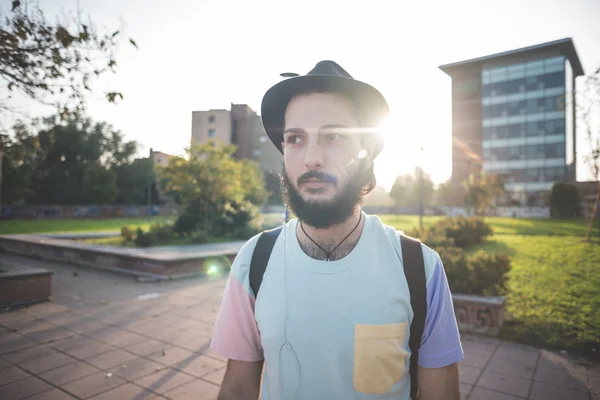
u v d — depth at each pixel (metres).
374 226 1.20
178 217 19.39
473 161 57.97
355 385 1.02
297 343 1.05
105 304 7.09
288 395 1.06
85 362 4.46
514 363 4.44
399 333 1.05
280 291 1.11
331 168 1.07
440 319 1.09
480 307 5.43
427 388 1.10
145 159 51.81
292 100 1.15
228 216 19.45
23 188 41.34
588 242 17.42
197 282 9.20
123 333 5.48
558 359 4.55
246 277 1.20
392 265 1.11
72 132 44.53
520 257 13.29
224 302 1.24
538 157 53.66
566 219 41.72
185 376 4.12
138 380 4.02
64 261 12.18
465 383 3.97
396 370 1.04
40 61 4.29
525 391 3.80
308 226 1.15
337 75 1.10
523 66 54.88
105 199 46.81
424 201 62.06
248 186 26.31
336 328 1.04
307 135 1.10
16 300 6.86
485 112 57.47
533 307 6.72
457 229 17.77
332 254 1.14
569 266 11.13
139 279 9.23
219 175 18.73
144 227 26.44
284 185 1.22
